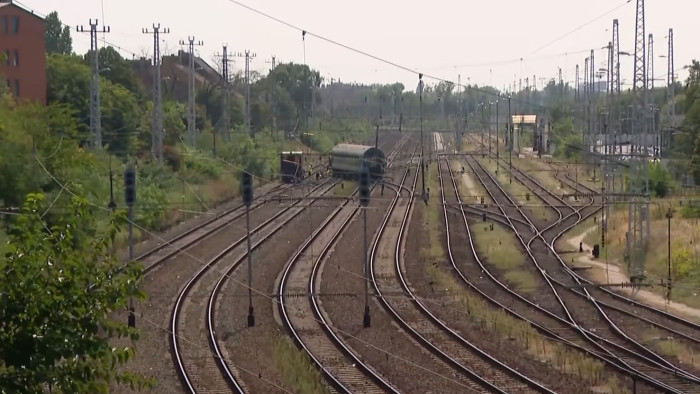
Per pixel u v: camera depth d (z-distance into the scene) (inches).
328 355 1694.1
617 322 1962.4
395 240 3196.4
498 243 3073.3
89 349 711.7
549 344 1755.7
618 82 3127.5
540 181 5132.9
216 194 4183.1
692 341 1774.1
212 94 6481.3
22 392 685.3
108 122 4660.4
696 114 4291.3
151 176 3710.6
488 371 1563.7
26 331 698.8
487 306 2140.7
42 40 4318.4
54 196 2463.1
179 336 1813.5
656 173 3983.8
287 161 4798.2
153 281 2378.2
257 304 2150.6
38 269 712.4
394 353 1706.4
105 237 759.7
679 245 2682.1
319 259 2748.5
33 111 2903.5
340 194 4330.7
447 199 4308.6
